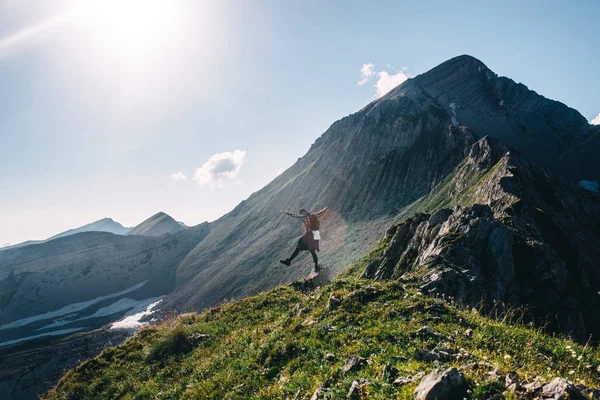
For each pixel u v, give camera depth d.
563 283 27.81
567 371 7.16
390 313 10.68
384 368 6.70
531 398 4.73
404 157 187.12
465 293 18.84
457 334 8.73
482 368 6.07
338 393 6.56
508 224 35.22
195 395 10.59
